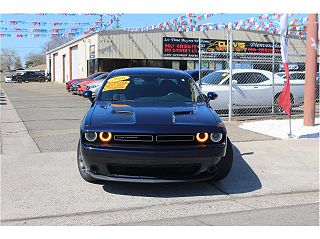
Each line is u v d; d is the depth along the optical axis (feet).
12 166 22.07
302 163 23.54
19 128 34.71
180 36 118.01
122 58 113.50
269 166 22.82
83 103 62.03
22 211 15.81
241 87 42.04
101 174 17.22
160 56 116.98
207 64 104.47
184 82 22.43
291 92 45.37
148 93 21.25
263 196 17.97
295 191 18.71
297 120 39.73
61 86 140.15
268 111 44.65
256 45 120.26
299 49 119.75
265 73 44.04
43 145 27.32
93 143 16.87
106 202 16.89
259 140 29.73
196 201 17.19
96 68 112.78
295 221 14.93
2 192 17.93
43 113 46.75
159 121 17.20
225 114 43.09
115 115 17.95
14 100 69.10
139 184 19.22
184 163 16.70
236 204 16.88
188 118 17.76
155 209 16.20
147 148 16.52
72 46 151.64
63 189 18.42
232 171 21.77
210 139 17.03
